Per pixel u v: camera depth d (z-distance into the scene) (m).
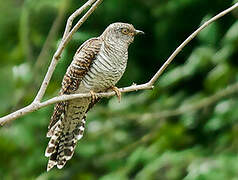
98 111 14.84
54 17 15.48
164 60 16.41
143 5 16.20
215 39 14.73
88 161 14.76
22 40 14.77
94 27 16.11
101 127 14.83
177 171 13.48
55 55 8.22
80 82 10.06
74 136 10.08
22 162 14.73
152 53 16.53
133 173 14.67
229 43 14.26
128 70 16.16
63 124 10.05
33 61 15.48
